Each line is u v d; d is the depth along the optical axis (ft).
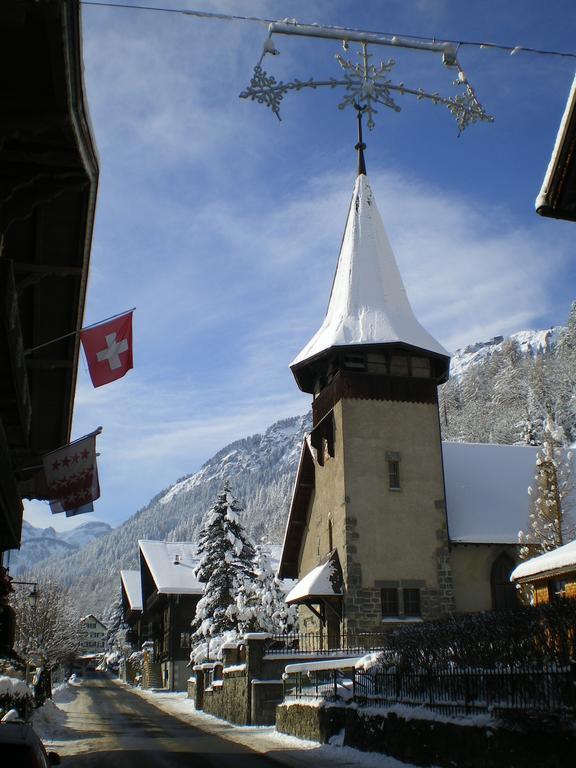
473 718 51.42
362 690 73.00
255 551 185.57
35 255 56.59
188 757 69.62
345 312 133.18
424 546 122.31
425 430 128.36
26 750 28.27
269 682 104.83
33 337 65.92
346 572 118.32
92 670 496.23
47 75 40.70
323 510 133.39
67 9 35.09
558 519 115.65
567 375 339.98
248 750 75.46
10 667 135.03
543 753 43.80
